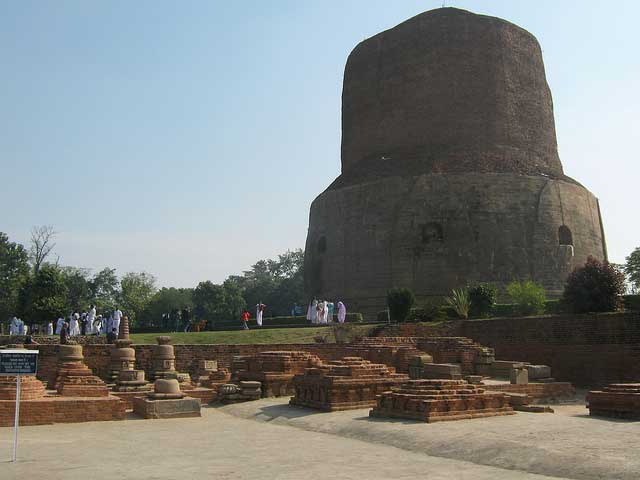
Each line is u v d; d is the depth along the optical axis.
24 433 13.89
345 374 17.08
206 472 9.26
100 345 24.70
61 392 18.33
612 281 27.52
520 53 49.75
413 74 48.25
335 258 44.75
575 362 25.17
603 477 8.37
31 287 49.69
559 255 41.94
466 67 47.62
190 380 23.12
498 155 45.38
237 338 29.34
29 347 25.00
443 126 46.84
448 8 49.72
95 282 90.75
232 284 92.69
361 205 44.03
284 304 95.31
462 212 41.41
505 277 40.53
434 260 40.94
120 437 13.22
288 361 20.84
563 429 11.82
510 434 11.36
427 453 10.89
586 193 45.84
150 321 94.56
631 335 23.36
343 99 53.19
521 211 41.88
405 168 44.38
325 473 9.09
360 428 13.38
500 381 22.28
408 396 14.09
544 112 50.28
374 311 41.59
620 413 13.78
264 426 15.12
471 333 30.00
